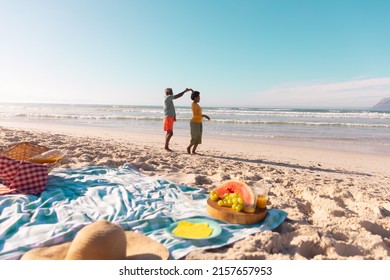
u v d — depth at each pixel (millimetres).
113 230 2383
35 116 29828
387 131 20562
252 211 3578
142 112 44156
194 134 9055
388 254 3178
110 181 4941
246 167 7469
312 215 4262
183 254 2760
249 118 32031
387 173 8555
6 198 3812
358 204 4602
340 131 20281
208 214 3764
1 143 7832
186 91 9375
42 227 3086
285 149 12180
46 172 4363
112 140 12156
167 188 4820
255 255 2818
